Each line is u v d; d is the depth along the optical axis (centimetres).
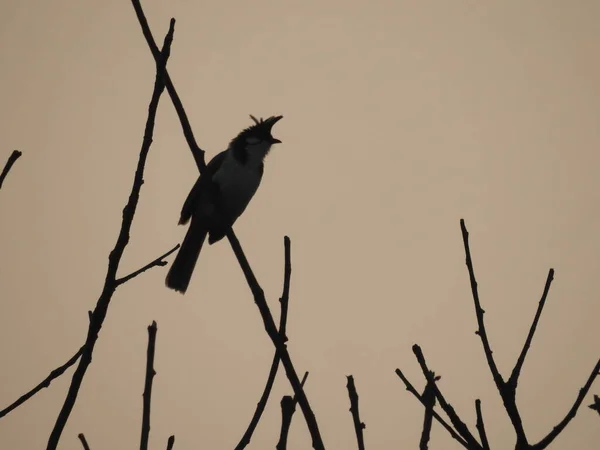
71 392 521
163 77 596
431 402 571
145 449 503
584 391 534
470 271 575
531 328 554
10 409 528
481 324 556
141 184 574
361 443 531
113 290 555
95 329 542
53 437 507
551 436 519
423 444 552
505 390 528
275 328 567
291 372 543
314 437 520
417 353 560
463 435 534
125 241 562
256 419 536
